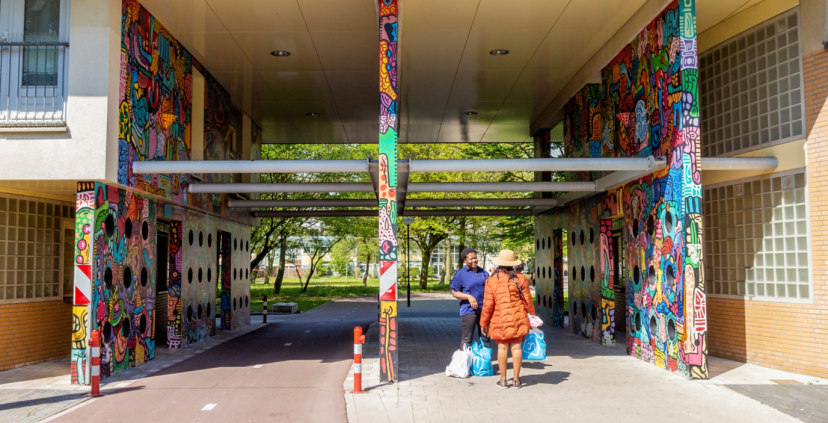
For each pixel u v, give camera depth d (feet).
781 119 31.27
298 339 47.70
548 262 56.24
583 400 24.56
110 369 30.89
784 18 31.22
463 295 29.99
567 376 29.48
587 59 42.01
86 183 29.14
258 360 36.37
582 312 46.06
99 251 29.53
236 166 30.91
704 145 36.60
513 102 53.31
